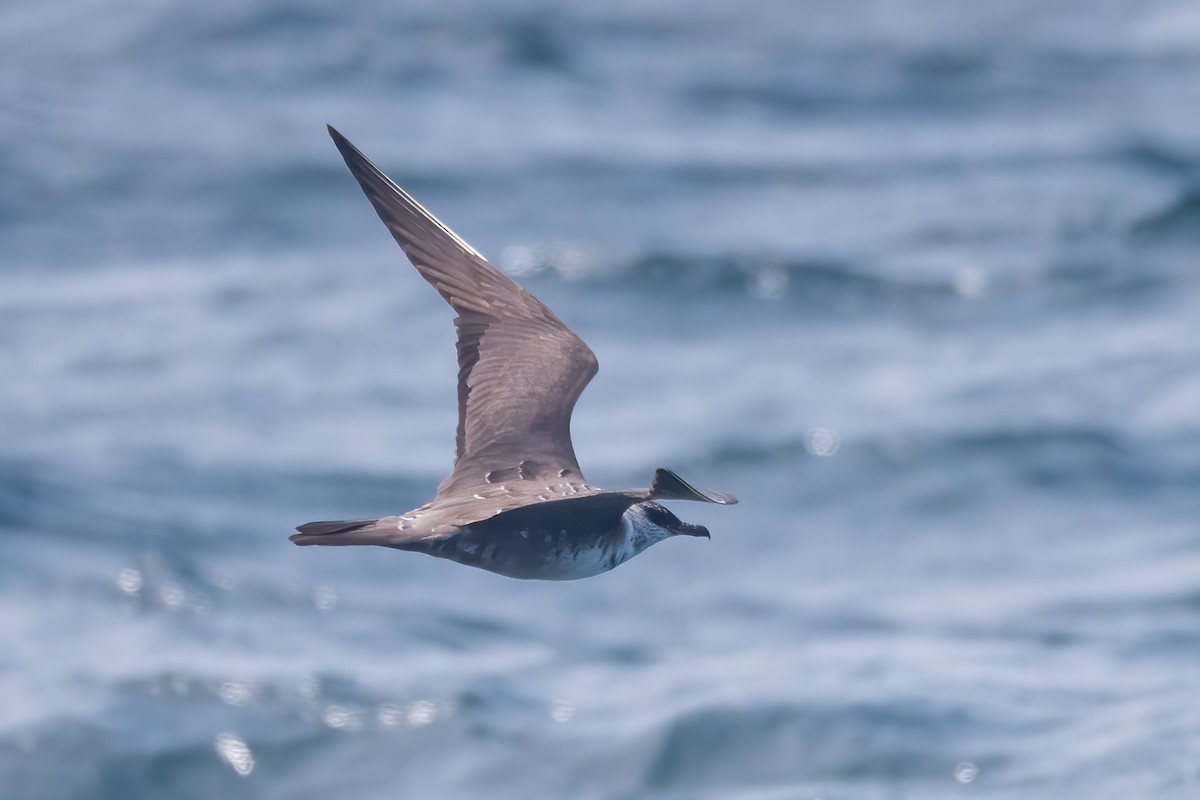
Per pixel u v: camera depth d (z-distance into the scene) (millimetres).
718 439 21281
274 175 32344
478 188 32312
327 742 13852
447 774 13523
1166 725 13477
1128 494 19656
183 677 14695
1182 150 34500
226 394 22766
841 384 23312
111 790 13203
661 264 27859
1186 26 45188
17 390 22688
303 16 42375
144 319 25594
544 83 39500
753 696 14195
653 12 44562
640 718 14055
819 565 18250
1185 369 23438
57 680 14539
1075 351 24375
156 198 31172
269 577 16938
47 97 37031
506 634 16109
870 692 14391
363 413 22312
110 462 20000
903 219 30438
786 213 31109
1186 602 16750
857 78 40406
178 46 40844
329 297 26609
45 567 16719
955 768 13148
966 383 23141
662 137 35938
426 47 41281
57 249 28766
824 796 12961
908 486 20047
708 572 17969
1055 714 13977
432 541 6551
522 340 7633
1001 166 33875
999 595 17344
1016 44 43344
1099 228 29578
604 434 21625
